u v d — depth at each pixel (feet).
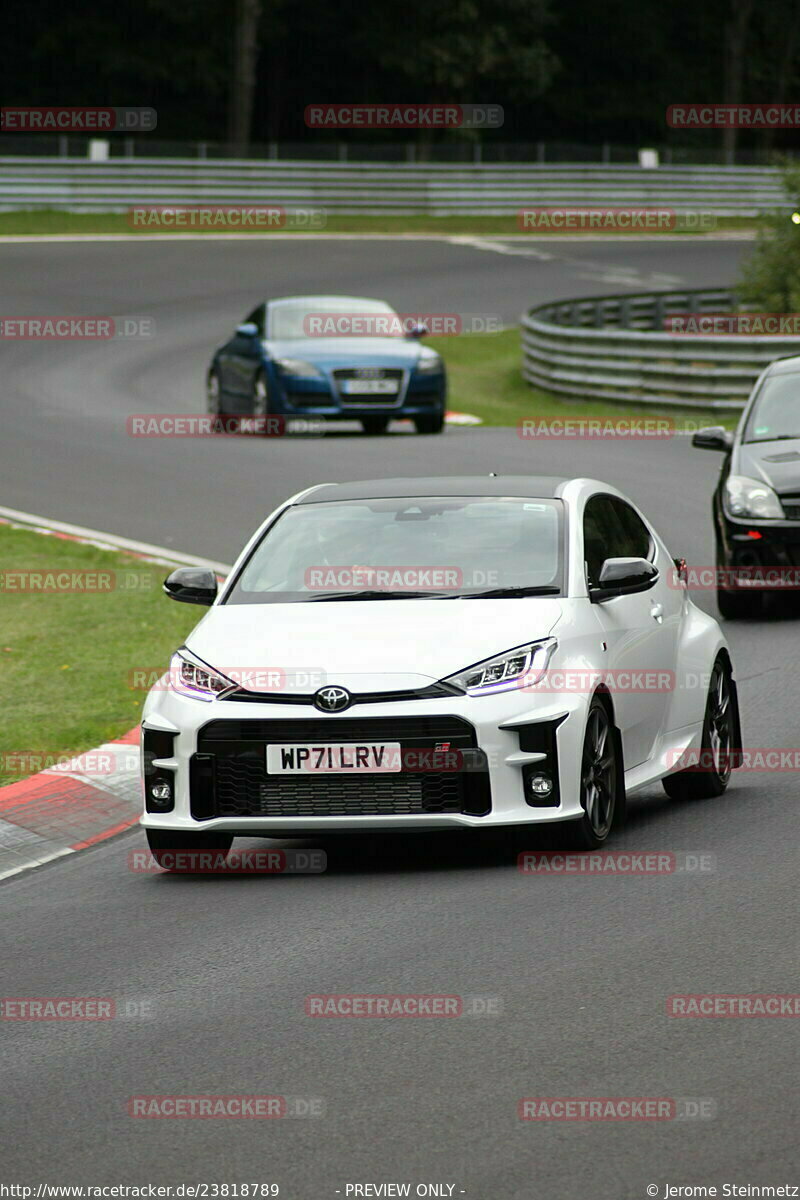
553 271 570.46
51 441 290.76
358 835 99.40
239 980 74.08
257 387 298.35
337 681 89.92
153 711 93.56
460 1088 60.49
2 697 135.33
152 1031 68.13
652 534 112.78
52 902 89.04
